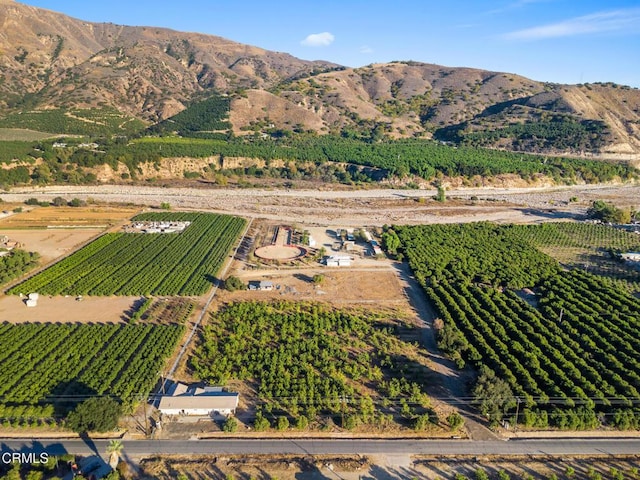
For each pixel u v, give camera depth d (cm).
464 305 14762
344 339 13162
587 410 10156
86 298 15375
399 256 19200
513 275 17262
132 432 9612
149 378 11031
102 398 9588
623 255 19788
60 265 17688
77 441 9338
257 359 12038
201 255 19075
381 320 14325
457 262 18425
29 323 13588
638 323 13738
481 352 12412
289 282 16988
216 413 10131
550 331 13525
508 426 9925
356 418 9844
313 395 10650
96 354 12100
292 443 9412
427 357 12438
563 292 15812
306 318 14138
